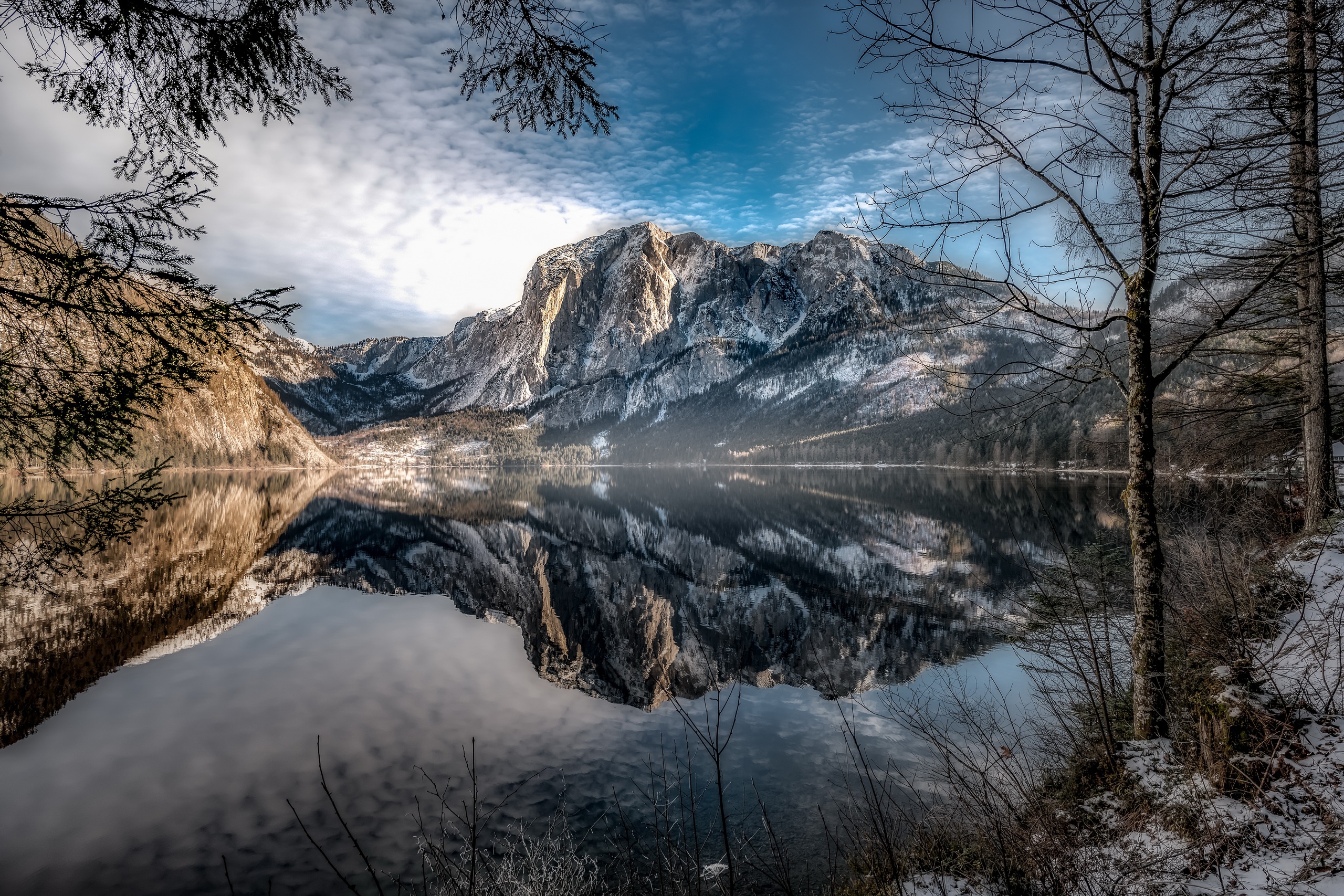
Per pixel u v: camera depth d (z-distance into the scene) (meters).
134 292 3.71
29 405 3.53
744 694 11.10
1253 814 3.93
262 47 3.75
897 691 10.44
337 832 6.87
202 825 7.02
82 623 16.23
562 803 7.38
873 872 5.10
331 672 12.48
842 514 42.03
